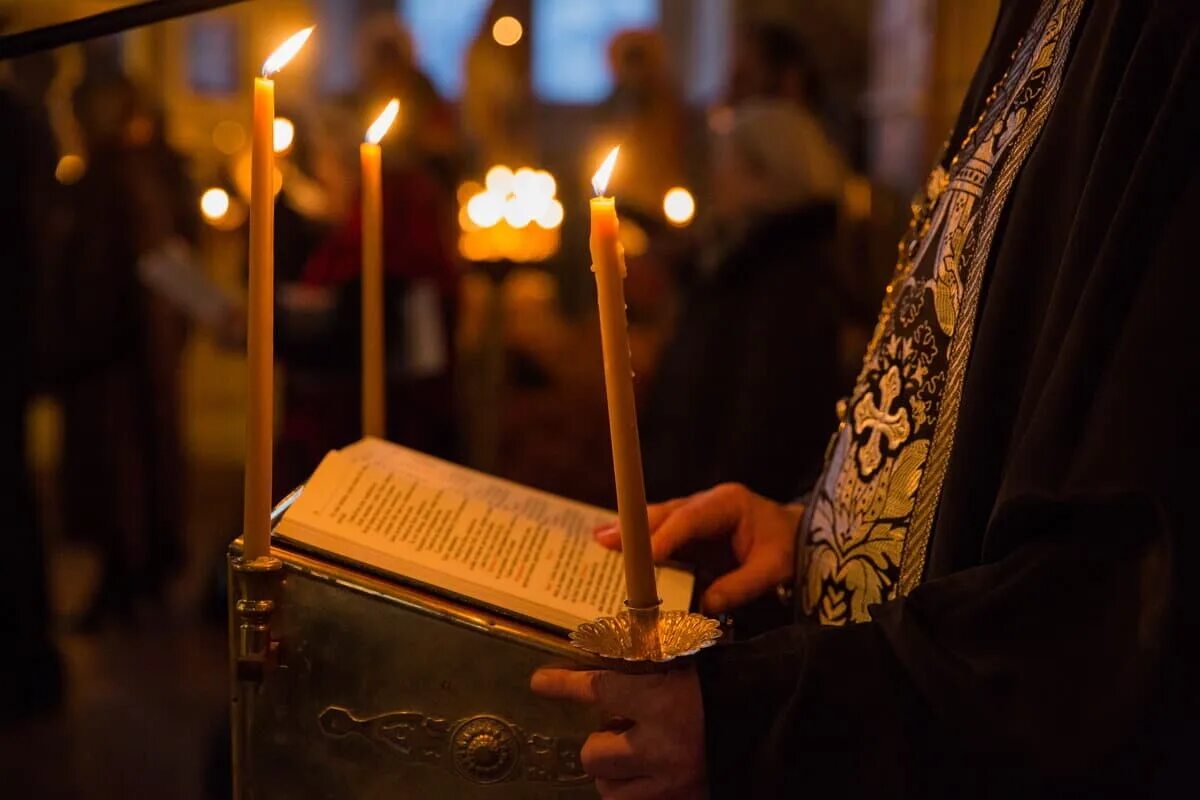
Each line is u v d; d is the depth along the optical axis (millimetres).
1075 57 667
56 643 2877
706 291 2176
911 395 762
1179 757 564
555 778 688
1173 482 525
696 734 607
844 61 5074
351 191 2387
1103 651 537
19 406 2631
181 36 5246
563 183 5898
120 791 2324
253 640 677
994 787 557
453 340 2486
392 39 2730
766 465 2047
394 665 690
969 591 581
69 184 3377
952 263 743
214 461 4633
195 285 2619
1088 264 592
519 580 749
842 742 585
